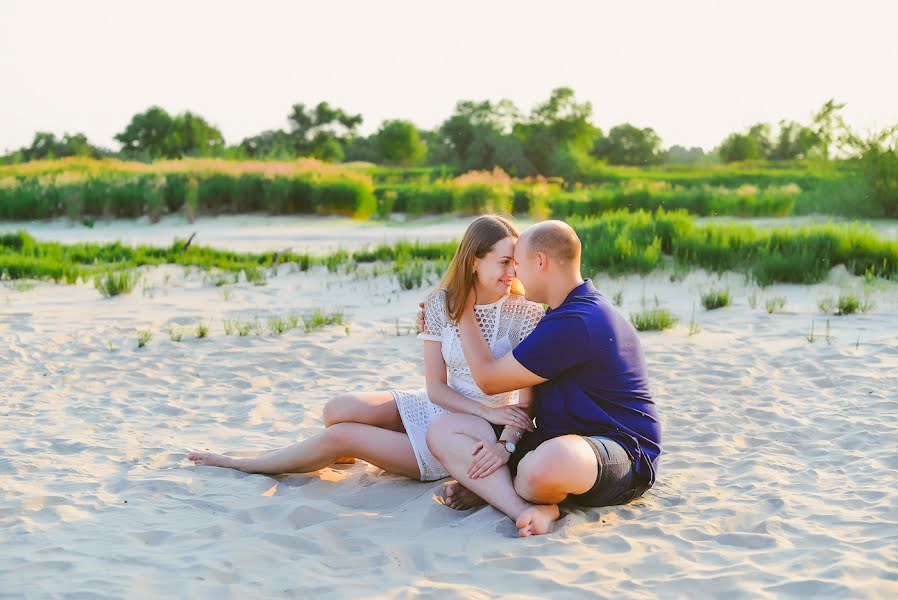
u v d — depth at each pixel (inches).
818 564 121.6
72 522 142.3
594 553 128.0
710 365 263.0
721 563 123.7
